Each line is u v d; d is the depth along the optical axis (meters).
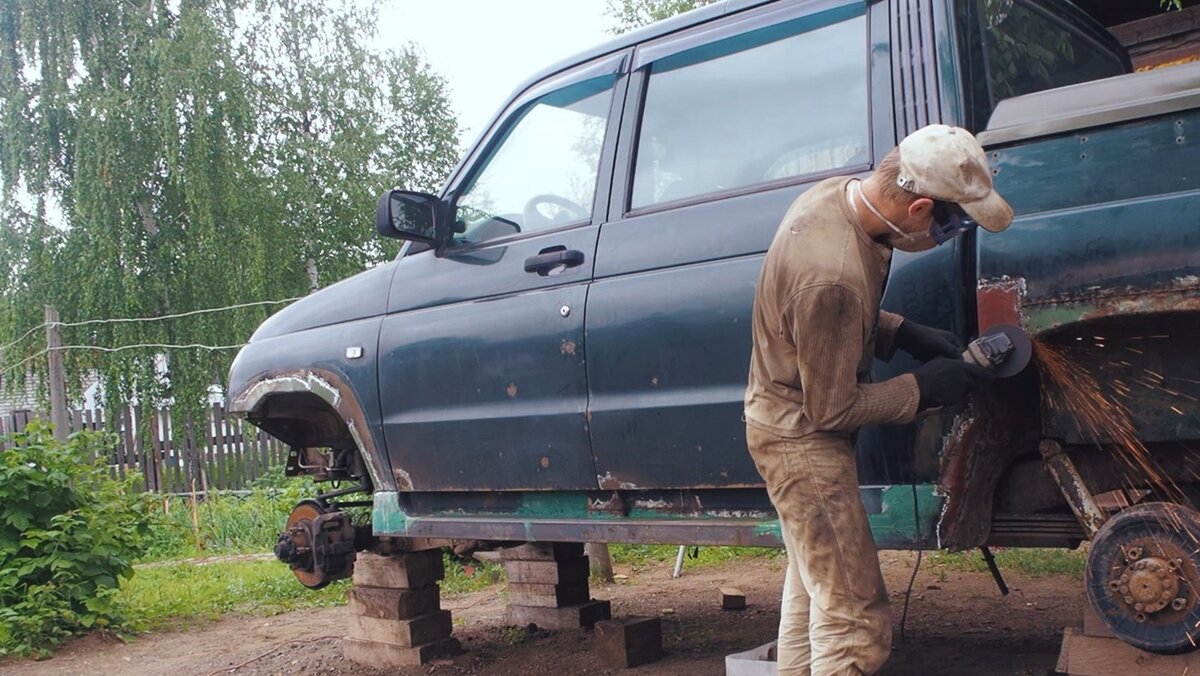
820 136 3.54
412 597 5.29
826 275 2.55
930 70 3.30
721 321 3.50
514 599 5.94
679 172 3.88
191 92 19.77
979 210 2.49
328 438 5.48
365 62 23.19
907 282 3.18
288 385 4.93
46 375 20.20
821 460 2.75
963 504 3.16
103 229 19.42
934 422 3.13
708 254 3.60
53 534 6.71
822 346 2.58
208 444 15.13
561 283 3.99
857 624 2.74
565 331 3.91
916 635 5.09
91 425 15.56
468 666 5.14
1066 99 2.98
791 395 2.77
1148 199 2.76
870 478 3.27
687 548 8.14
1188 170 2.72
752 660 3.51
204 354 19.53
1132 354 2.91
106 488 7.48
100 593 6.94
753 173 3.69
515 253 4.21
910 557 7.21
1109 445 3.13
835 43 3.57
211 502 12.31
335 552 5.12
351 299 4.82
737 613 6.03
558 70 4.38
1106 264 2.79
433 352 4.36
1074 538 3.26
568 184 4.20
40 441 7.32
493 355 4.15
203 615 7.40
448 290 4.39
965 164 2.47
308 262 22.08
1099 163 2.84
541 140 4.36
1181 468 3.03
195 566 9.47
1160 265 2.72
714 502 3.65
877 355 3.01
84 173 19.48
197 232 19.94
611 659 4.90
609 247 3.89
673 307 3.62
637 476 3.74
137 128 19.88
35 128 20.61
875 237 2.67
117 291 19.64
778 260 2.66
